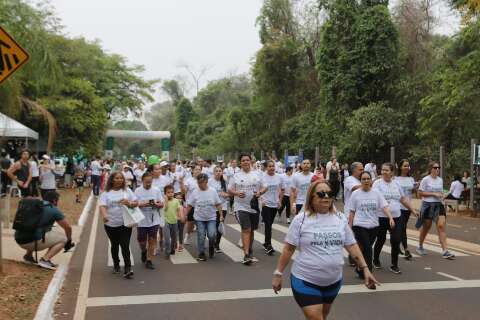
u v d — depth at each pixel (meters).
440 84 24.05
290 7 42.34
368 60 31.70
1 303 6.82
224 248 11.97
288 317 6.58
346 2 32.88
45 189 16.70
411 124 29.31
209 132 70.00
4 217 14.25
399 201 9.33
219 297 7.59
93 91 35.81
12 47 7.56
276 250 11.73
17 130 21.53
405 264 10.01
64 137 34.00
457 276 8.91
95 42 44.28
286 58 40.53
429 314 6.68
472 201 18.78
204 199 10.50
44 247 9.38
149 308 7.05
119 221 8.95
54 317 6.67
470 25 19.41
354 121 29.77
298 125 38.81
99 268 9.76
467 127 22.09
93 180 26.11
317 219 4.75
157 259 10.67
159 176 11.97
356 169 9.59
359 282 8.45
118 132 47.94
